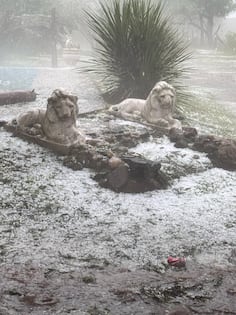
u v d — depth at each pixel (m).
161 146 6.49
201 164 6.08
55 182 5.09
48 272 3.45
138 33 9.14
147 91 9.35
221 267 3.70
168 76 9.42
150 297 3.20
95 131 6.63
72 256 3.70
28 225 4.18
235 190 5.46
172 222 4.45
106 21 9.93
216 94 14.30
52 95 5.80
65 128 5.81
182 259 3.68
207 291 3.33
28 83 11.91
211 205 4.94
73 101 5.84
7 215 4.32
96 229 4.20
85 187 5.04
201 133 7.83
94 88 11.06
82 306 3.05
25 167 5.37
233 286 3.42
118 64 9.43
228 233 4.32
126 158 5.24
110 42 9.34
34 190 4.86
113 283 3.35
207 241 4.13
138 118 7.46
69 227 4.20
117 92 9.59
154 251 3.88
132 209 4.66
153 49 9.17
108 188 5.06
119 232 4.17
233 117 10.35
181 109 9.34
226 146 6.19
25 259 3.60
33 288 3.23
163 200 4.93
